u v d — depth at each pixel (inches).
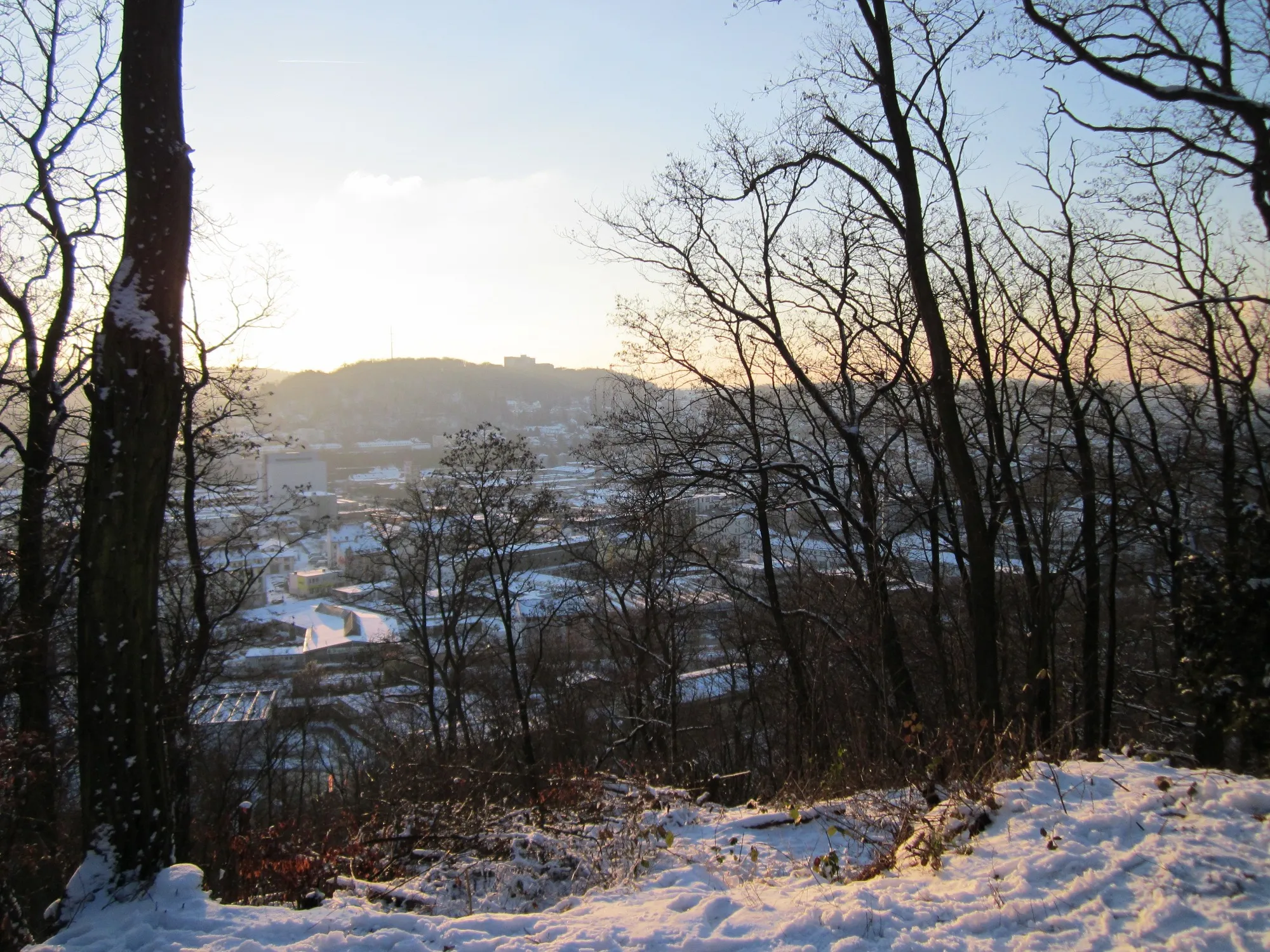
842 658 521.3
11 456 481.1
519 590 848.9
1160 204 617.6
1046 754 230.8
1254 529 255.9
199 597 534.3
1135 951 118.4
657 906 162.7
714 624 937.5
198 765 757.9
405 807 281.1
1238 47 387.2
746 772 327.3
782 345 561.0
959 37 495.2
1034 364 598.2
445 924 151.7
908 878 159.3
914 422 606.2
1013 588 650.2
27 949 150.1
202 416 546.9
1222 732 261.4
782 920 142.6
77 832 445.7
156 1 191.8
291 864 223.1
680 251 611.2
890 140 486.9
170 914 157.8
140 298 186.5
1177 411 633.6
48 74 465.7
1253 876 136.4
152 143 190.9
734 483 551.5
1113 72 336.8
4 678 379.6
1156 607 736.3
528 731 726.5
